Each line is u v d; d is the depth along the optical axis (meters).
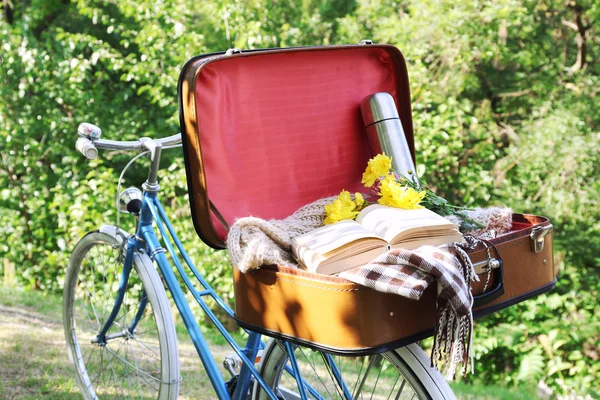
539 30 7.16
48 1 7.88
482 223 1.92
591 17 7.00
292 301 1.62
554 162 6.72
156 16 6.88
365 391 3.04
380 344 1.54
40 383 2.99
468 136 7.05
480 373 6.76
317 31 7.59
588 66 7.14
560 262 6.73
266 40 6.87
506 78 7.17
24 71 7.32
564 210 6.67
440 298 1.55
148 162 7.39
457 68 6.89
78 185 7.36
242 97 2.01
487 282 1.68
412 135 2.29
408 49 6.75
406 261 1.54
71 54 7.34
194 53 6.89
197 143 1.86
